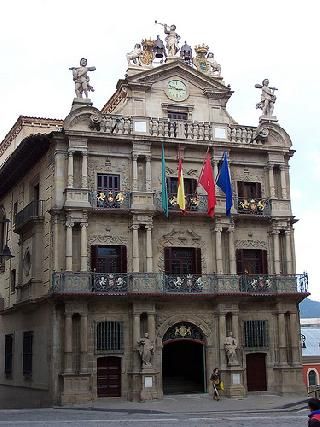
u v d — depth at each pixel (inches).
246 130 1567.4
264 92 1603.1
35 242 1450.5
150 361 1343.5
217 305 1439.5
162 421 978.1
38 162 1537.9
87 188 1391.5
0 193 1828.2
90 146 1430.9
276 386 1459.2
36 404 1406.3
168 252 1451.8
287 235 1534.2
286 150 1572.3
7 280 1713.8
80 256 1363.2
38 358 1414.9
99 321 1362.0
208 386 1419.8
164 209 1386.6
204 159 1521.9
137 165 1450.5
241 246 1509.6
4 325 1733.5
